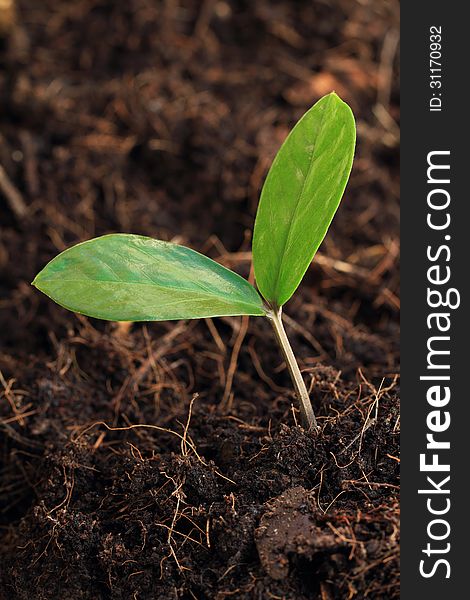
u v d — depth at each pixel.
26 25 0.42
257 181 0.37
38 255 0.36
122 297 0.25
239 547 0.26
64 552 0.27
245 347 0.33
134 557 0.26
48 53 0.41
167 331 0.34
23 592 0.27
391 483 0.27
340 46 0.42
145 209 0.37
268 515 0.26
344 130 0.26
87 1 0.43
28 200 0.37
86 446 0.29
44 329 0.34
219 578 0.25
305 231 0.26
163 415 0.31
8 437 0.31
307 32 0.42
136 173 0.38
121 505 0.28
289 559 0.25
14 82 0.40
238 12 0.43
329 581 0.25
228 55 0.42
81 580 0.27
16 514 0.30
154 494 0.27
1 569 0.28
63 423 0.31
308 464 0.27
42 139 0.39
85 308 0.25
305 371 0.31
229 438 0.28
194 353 0.33
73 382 0.32
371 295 0.35
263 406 0.31
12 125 0.39
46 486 0.28
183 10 0.43
